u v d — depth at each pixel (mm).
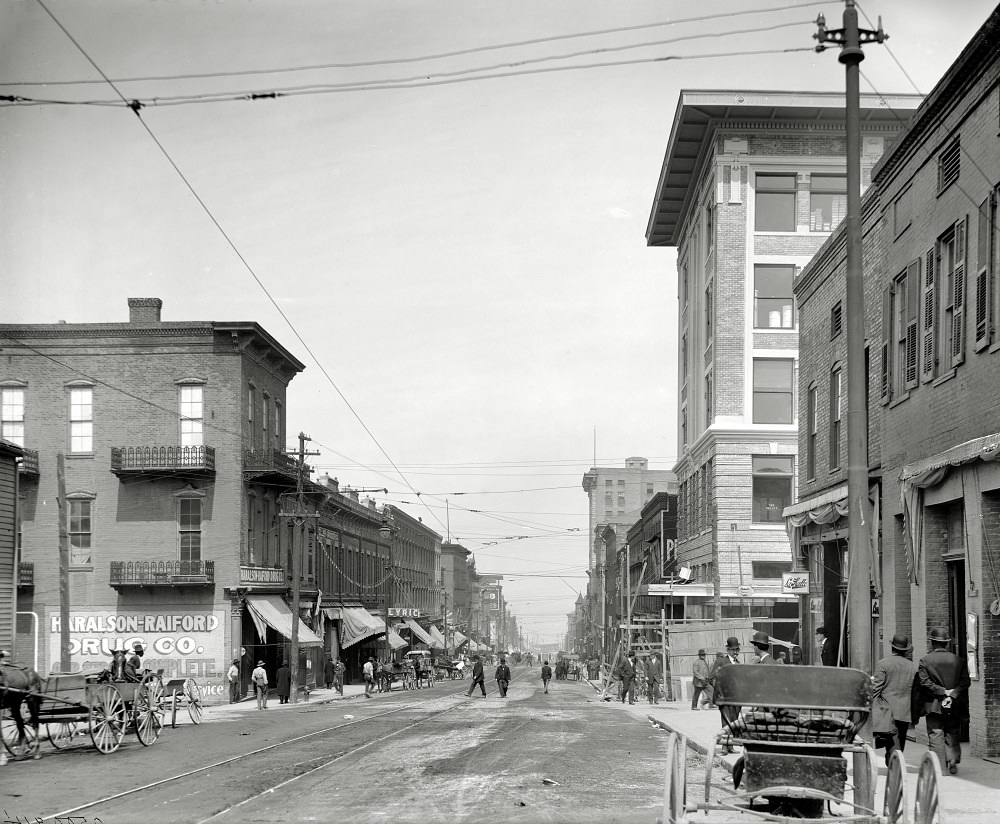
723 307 47938
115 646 43312
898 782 9719
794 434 46688
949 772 14391
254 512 45969
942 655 14492
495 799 12625
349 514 64625
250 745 19953
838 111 47156
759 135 48406
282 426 51375
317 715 30328
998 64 16266
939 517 19016
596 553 129250
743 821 9898
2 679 17297
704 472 50781
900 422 21047
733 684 9961
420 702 38562
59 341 45000
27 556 44000
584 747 19062
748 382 47562
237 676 41156
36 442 44656
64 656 29234
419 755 17609
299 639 44562
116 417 44688
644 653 41875
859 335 13031
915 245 20391
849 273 13141
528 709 32312
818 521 27391
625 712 30328
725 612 45938
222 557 43781
